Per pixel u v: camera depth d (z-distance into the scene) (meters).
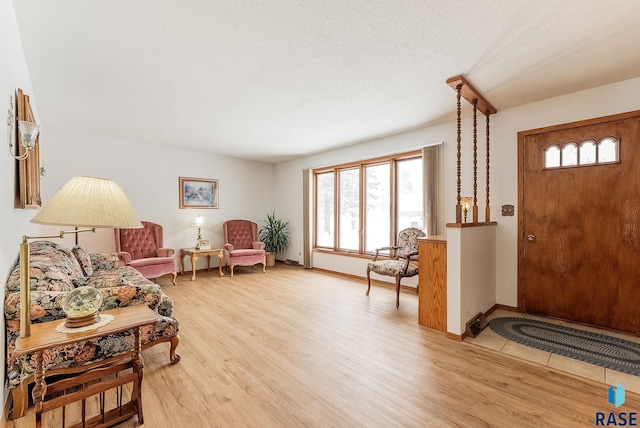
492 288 3.42
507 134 3.43
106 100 3.19
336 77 2.65
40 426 1.37
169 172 5.41
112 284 2.13
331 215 5.82
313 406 1.73
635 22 1.88
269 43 2.13
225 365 2.20
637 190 2.69
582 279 2.99
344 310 3.45
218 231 6.07
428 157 4.05
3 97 1.56
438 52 2.25
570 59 2.35
